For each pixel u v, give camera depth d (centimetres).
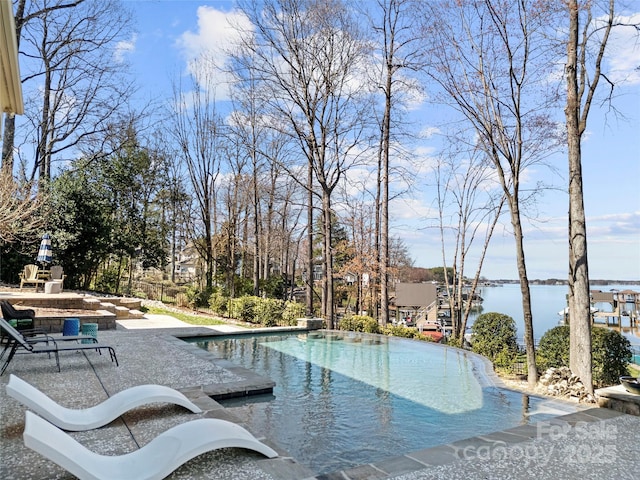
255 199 2264
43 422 289
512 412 586
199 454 302
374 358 977
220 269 2566
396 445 462
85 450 287
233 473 297
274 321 1536
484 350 1068
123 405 387
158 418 403
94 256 1836
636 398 500
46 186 1697
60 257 1702
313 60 1630
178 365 669
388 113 1788
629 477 322
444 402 629
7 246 1583
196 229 2638
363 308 3033
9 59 416
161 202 2509
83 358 696
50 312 1052
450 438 487
